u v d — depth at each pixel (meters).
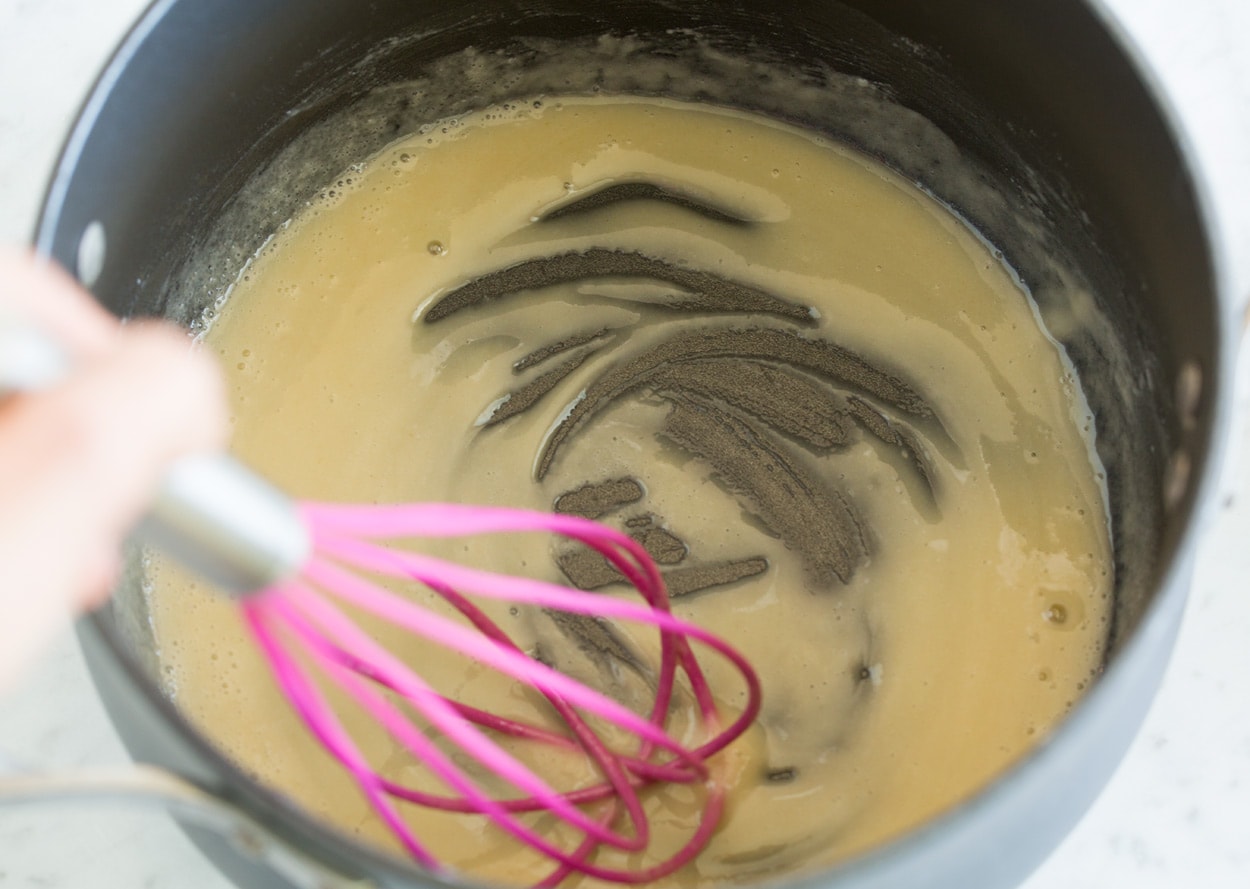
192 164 0.50
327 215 0.55
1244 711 0.49
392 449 0.52
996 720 0.49
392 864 0.37
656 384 0.53
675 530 0.51
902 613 0.50
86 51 0.55
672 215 0.55
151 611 0.50
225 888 0.48
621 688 0.49
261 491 0.36
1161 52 0.55
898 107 0.54
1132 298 0.49
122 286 0.49
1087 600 0.50
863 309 0.54
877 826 0.47
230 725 0.49
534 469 0.52
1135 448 0.50
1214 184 0.53
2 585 0.31
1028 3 0.48
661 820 0.47
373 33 0.52
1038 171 0.52
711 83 0.56
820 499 0.51
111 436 0.33
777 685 0.49
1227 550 0.50
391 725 0.41
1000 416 0.52
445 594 0.47
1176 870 0.48
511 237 0.55
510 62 0.56
